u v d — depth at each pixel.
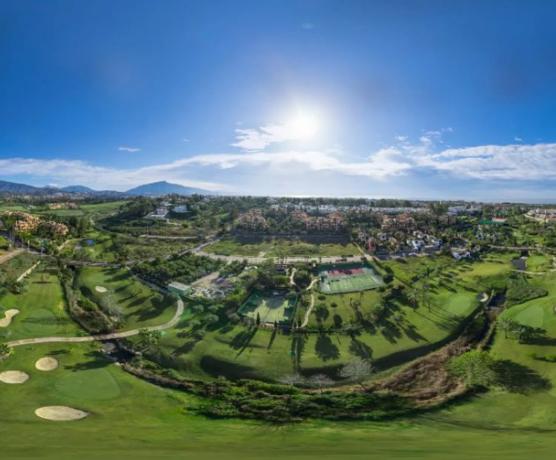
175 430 39.16
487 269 103.81
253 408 46.31
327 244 147.38
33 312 71.56
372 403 47.12
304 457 28.12
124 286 91.31
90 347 63.28
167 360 60.66
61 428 38.31
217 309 78.31
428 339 65.50
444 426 40.91
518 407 45.12
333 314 76.56
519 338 61.28
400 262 118.25
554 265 103.88
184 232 160.88
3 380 49.81
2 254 100.75
